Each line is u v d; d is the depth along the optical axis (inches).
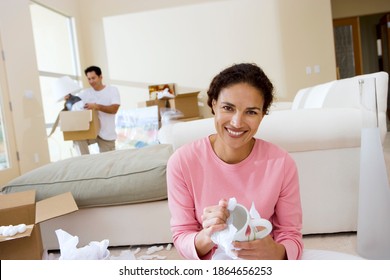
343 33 279.9
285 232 39.3
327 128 67.3
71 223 77.5
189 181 40.3
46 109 195.9
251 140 41.3
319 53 213.8
